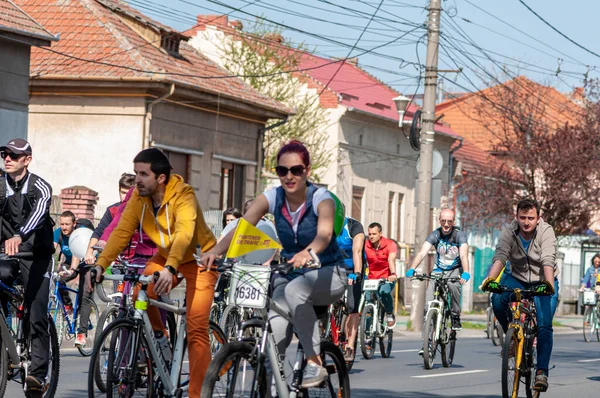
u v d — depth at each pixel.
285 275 13.29
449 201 83.25
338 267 13.27
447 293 27.41
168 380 14.41
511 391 18.47
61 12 52.22
